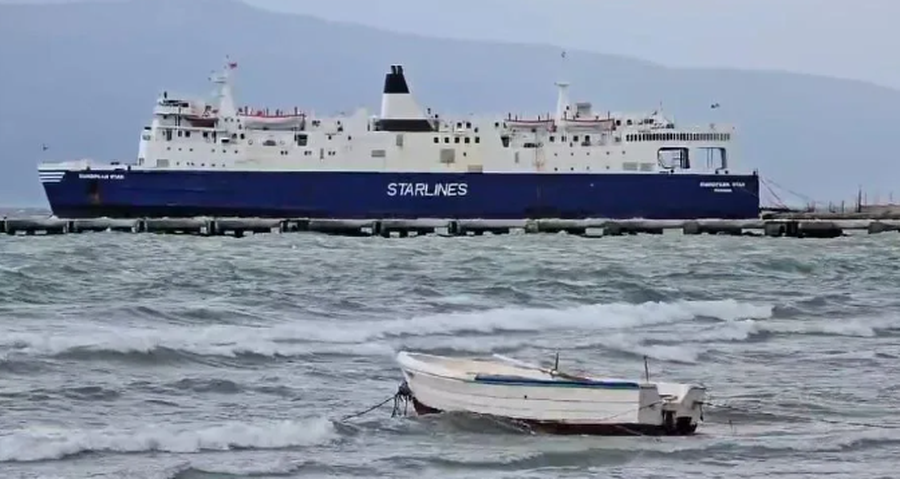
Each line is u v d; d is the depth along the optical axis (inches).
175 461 3567.9
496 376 4131.4
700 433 4165.8
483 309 7539.4
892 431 4224.9
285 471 3499.0
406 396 4298.7
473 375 4173.2
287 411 4355.3
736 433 4178.2
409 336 6205.7
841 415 4520.2
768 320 7278.5
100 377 4832.7
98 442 3688.5
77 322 6358.3
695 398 4121.6
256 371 5098.4
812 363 5674.2
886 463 3789.4
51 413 4200.3
